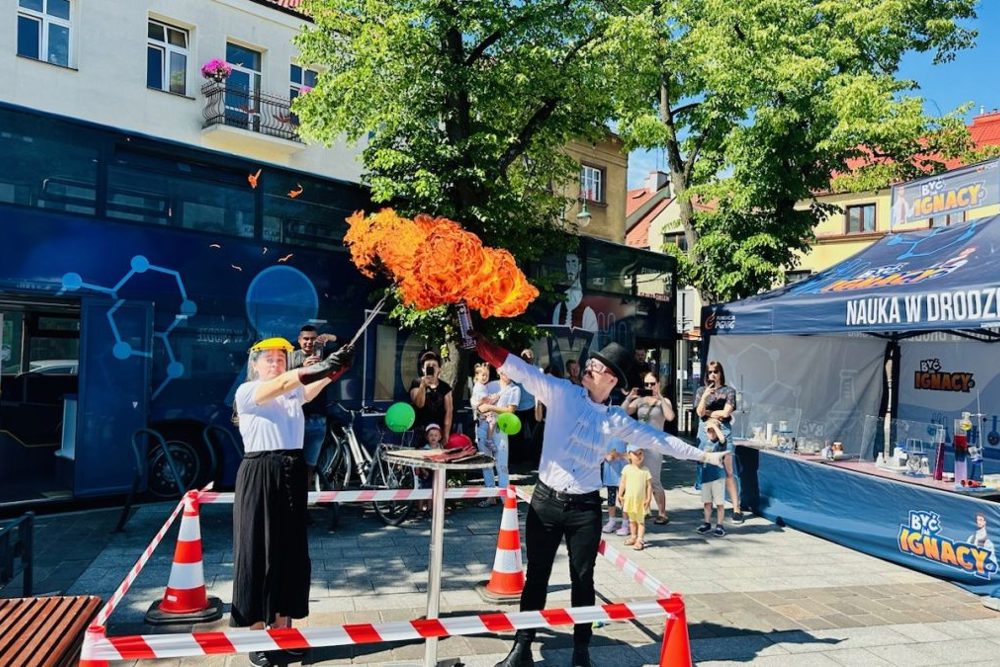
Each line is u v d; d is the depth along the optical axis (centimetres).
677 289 1648
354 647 426
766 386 1020
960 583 586
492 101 978
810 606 529
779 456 821
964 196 779
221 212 841
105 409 745
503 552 535
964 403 968
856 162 1983
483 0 896
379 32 880
